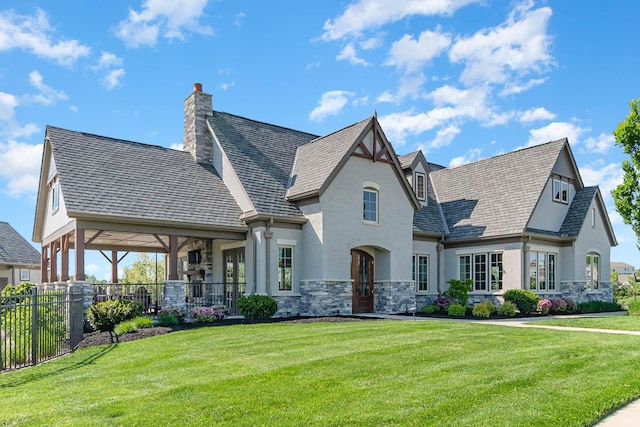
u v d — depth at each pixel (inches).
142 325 550.0
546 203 890.1
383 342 416.2
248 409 234.7
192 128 829.8
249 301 642.8
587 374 305.4
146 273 1385.3
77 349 452.8
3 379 326.6
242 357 359.6
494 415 225.8
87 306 581.0
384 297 779.4
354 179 744.3
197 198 713.6
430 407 236.7
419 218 925.8
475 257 893.8
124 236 805.9
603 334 480.1
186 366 336.2
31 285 666.2
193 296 848.3
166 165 761.0
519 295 768.9
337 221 715.4
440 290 927.7
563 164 938.7
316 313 688.4
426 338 439.2
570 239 887.7
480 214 920.3
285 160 835.4
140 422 219.0
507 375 299.6
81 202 593.6
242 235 716.7
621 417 230.5
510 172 959.0
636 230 851.4
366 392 262.1
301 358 348.8
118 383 294.5
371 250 797.9
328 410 232.7
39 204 843.4
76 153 682.2
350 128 786.2
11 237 1262.3
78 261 581.3
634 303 807.1
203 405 241.1
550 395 258.8
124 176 684.7
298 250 723.4
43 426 216.8
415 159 965.8
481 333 473.7
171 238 650.8
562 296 898.7
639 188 842.2
